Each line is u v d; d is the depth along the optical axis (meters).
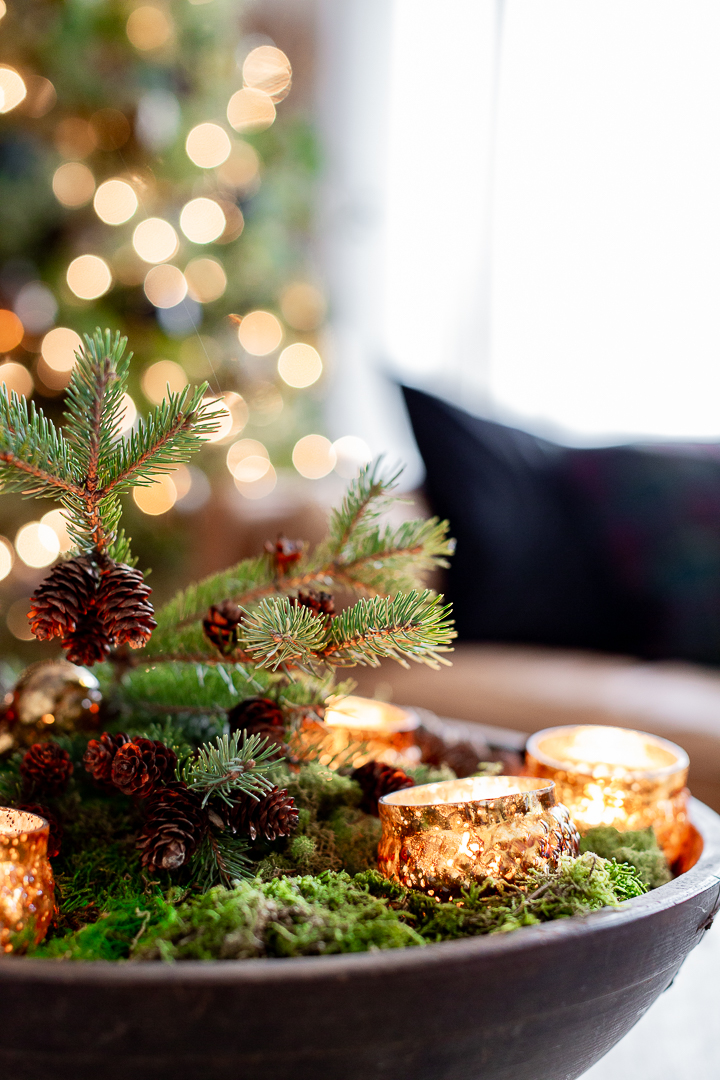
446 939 0.58
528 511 1.66
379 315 3.11
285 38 3.18
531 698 1.34
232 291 2.47
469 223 2.90
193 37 2.29
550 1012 0.54
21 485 0.62
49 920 0.59
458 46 2.90
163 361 2.16
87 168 2.11
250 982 0.51
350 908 0.58
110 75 2.09
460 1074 0.53
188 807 0.62
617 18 2.60
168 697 0.73
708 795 1.15
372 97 3.07
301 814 0.66
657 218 2.55
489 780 0.67
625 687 1.34
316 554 0.76
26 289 2.10
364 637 0.65
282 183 2.57
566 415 2.71
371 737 0.76
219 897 0.57
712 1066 0.72
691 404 2.51
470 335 2.90
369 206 2.94
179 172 2.26
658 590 1.55
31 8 1.97
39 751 0.67
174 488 2.19
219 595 0.75
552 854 0.61
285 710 0.70
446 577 1.66
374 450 3.10
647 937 0.56
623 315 2.61
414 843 0.61
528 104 2.76
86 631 0.63
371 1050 0.52
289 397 2.74
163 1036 0.51
